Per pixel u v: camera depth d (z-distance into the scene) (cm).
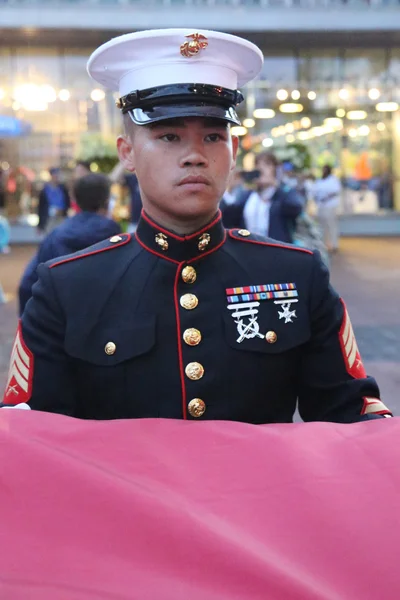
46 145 1558
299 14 1428
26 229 1545
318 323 156
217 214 157
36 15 1386
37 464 110
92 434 121
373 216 1645
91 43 1509
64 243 342
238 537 99
